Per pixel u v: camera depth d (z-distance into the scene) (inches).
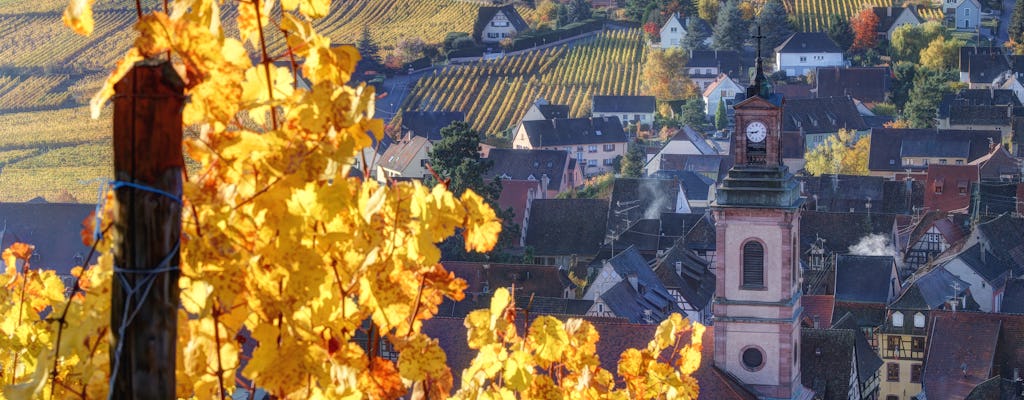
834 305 3956.7
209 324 371.9
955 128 7440.9
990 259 4436.5
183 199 354.3
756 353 2244.1
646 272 3865.7
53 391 403.9
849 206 5772.6
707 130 7770.7
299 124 363.6
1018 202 5467.5
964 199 5649.6
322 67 389.7
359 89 370.9
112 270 331.0
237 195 364.2
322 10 393.4
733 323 2239.2
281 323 370.9
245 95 386.6
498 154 6166.3
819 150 6889.8
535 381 529.7
